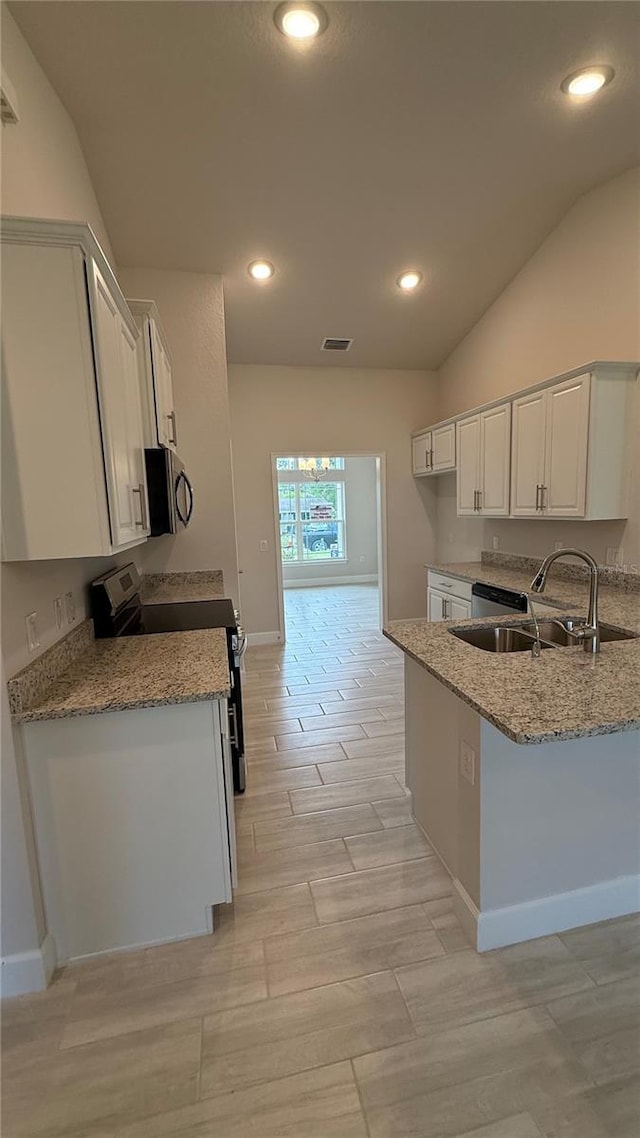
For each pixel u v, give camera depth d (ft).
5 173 5.33
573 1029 4.64
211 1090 4.24
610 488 9.98
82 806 5.31
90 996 5.09
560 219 11.21
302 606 24.93
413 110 7.96
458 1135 3.89
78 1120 4.06
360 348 16.17
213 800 5.59
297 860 6.98
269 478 17.39
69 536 5.03
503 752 5.24
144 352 8.30
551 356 11.92
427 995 5.00
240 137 8.29
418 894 6.33
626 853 5.83
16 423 4.89
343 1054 4.49
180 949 5.62
